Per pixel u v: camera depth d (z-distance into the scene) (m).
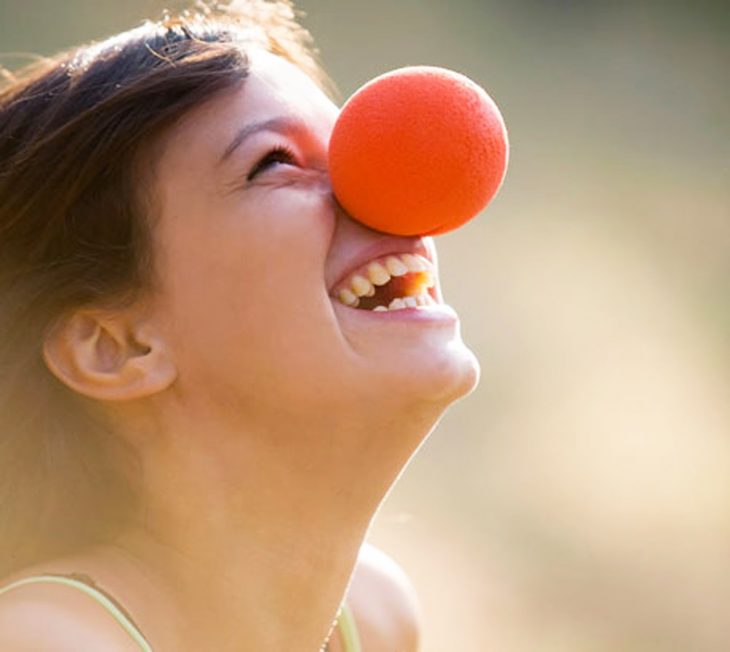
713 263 18.14
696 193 20.17
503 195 19.92
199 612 4.75
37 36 20.50
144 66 4.69
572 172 20.75
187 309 4.59
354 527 4.77
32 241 4.67
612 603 11.76
